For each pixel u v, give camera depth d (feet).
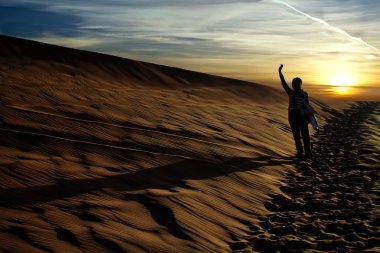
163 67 74.23
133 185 23.29
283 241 19.49
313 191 26.94
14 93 40.40
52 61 63.87
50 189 20.97
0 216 17.78
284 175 30.32
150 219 19.99
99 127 32.37
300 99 34.94
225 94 65.92
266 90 73.56
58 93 43.86
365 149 38.22
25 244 16.12
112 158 26.68
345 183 28.40
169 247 17.93
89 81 58.08
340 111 67.51
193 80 72.43
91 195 21.12
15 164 22.65
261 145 37.19
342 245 19.08
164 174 25.70
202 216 21.16
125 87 59.52
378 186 27.45
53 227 17.67
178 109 45.65
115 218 19.33
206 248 18.47
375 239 19.51
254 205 24.00
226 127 41.42
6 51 62.75
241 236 20.25
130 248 17.24
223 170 28.25
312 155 35.47
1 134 26.78
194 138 35.12
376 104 77.71
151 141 31.60
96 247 16.89
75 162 25.00
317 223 21.54
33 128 29.45
